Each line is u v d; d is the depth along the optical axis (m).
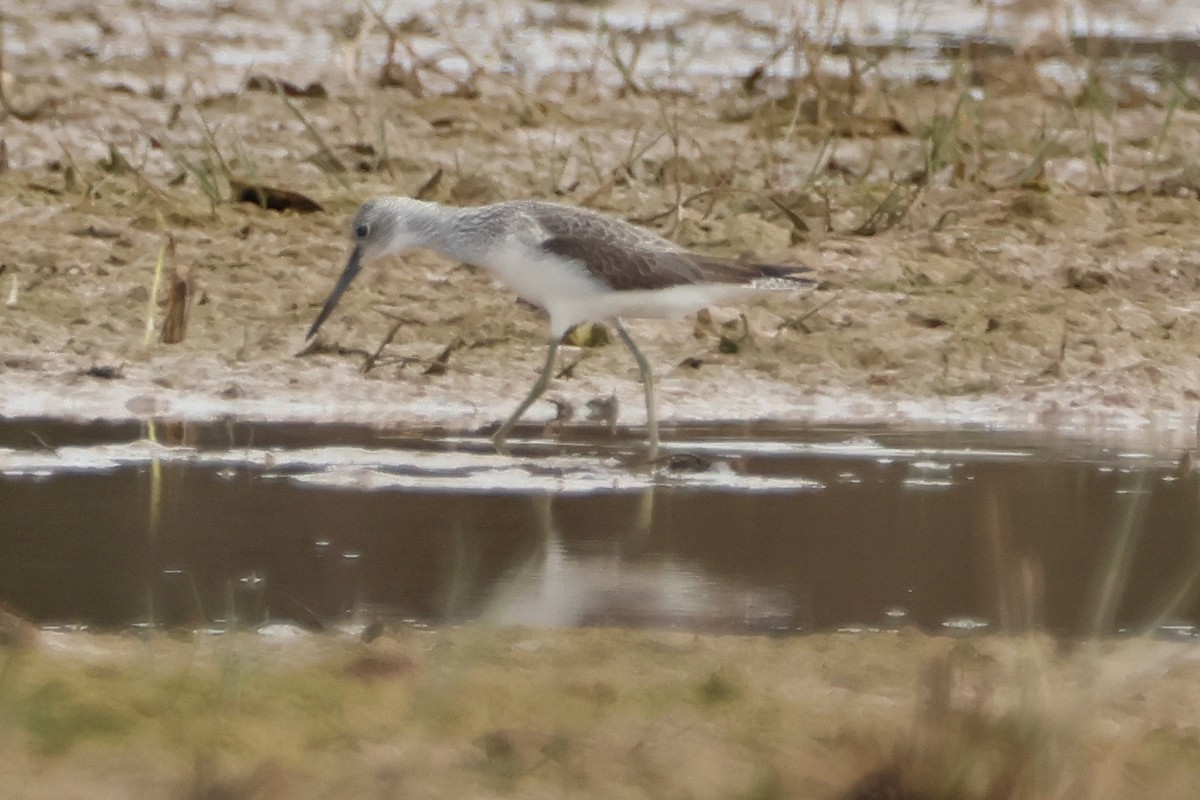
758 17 27.27
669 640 8.22
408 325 14.16
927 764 6.43
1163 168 18.78
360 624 8.50
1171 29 27.41
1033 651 7.45
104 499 10.45
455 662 7.70
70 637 8.05
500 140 19.19
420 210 12.62
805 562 9.67
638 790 6.46
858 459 11.73
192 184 17.33
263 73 21.88
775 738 6.95
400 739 6.86
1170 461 11.73
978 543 9.98
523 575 9.38
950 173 18.41
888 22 26.66
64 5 25.86
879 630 8.56
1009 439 12.26
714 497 10.87
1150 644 8.30
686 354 13.86
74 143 18.50
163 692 7.25
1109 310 14.70
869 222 16.44
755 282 12.37
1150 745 6.98
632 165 18.36
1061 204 17.02
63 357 13.23
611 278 12.09
